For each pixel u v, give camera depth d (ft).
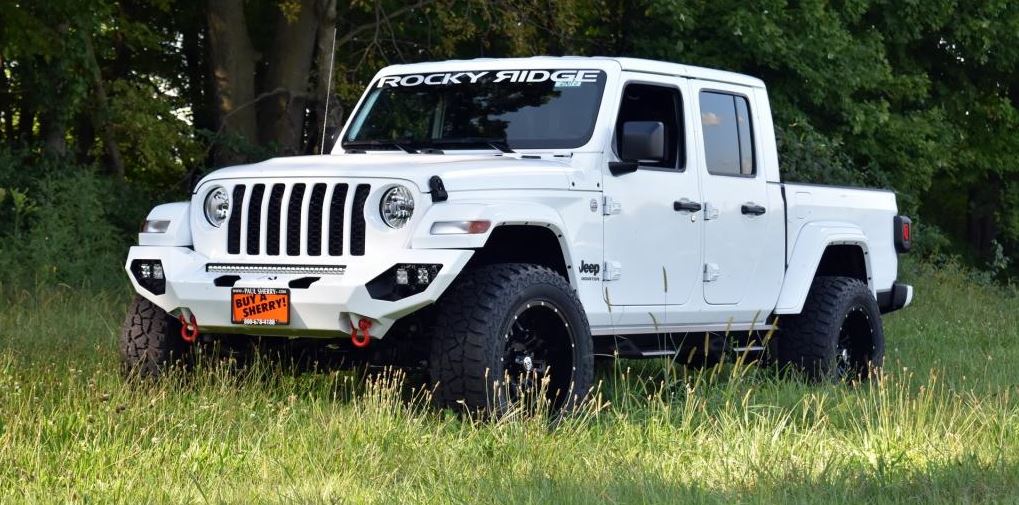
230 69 63.36
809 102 75.87
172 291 24.53
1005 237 108.37
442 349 23.39
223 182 24.94
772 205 30.63
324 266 23.70
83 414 21.85
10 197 54.19
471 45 69.77
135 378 25.61
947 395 26.73
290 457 20.42
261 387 25.36
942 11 83.15
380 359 25.44
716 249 28.89
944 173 101.60
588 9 68.59
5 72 60.75
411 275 23.12
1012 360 36.11
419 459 20.52
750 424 24.09
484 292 23.57
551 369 24.75
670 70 28.43
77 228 52.65
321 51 58.54
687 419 23.52
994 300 61.98
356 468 19.94
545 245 25.86
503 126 27.32
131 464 19.72
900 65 86.53
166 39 72.64
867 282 34.50
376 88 29.66
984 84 96.02
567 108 26.94
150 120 60.13
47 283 47.14
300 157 26.45
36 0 55.06
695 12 70.13
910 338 41.60
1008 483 19.22
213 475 19.35
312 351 26.37
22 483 18.35
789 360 32.14
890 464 20.35
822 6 71.97
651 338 28.53
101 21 57.88
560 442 22.02
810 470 19.80
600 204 25.90
